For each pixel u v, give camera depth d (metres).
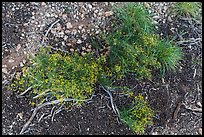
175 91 2.52
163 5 2.65
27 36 2.47
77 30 2.52
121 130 2.43
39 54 2.35
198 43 2.63
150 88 2.48
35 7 2.53
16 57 2.43
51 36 2.48
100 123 2.41
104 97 2.43
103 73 2.37
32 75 2.27
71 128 2.39
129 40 2.44
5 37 2.45
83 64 2.35
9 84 2.39
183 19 2.66
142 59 2.37
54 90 2.30
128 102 2.44
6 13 2.50
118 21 2.55
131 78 2.47
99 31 2.53
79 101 2.38
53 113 2.39
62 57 2.32
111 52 2.43
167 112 2.48
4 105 2.38
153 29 2.58
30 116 2.38
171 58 2.44
